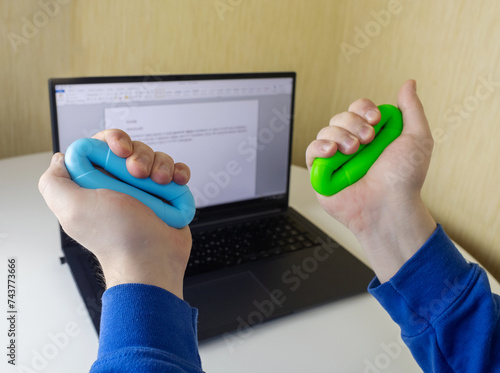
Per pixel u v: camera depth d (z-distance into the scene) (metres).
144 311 0.33
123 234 0.36
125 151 0.39
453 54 1.00
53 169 0.38
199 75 0.83
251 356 0.60
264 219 0.94
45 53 1.13
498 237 0.96
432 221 0.49
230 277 0.74
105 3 1.13
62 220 0.36
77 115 0.76
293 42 1.40
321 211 1.01
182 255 0.40
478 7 0.94
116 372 0.30
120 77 0.78
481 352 0.46
